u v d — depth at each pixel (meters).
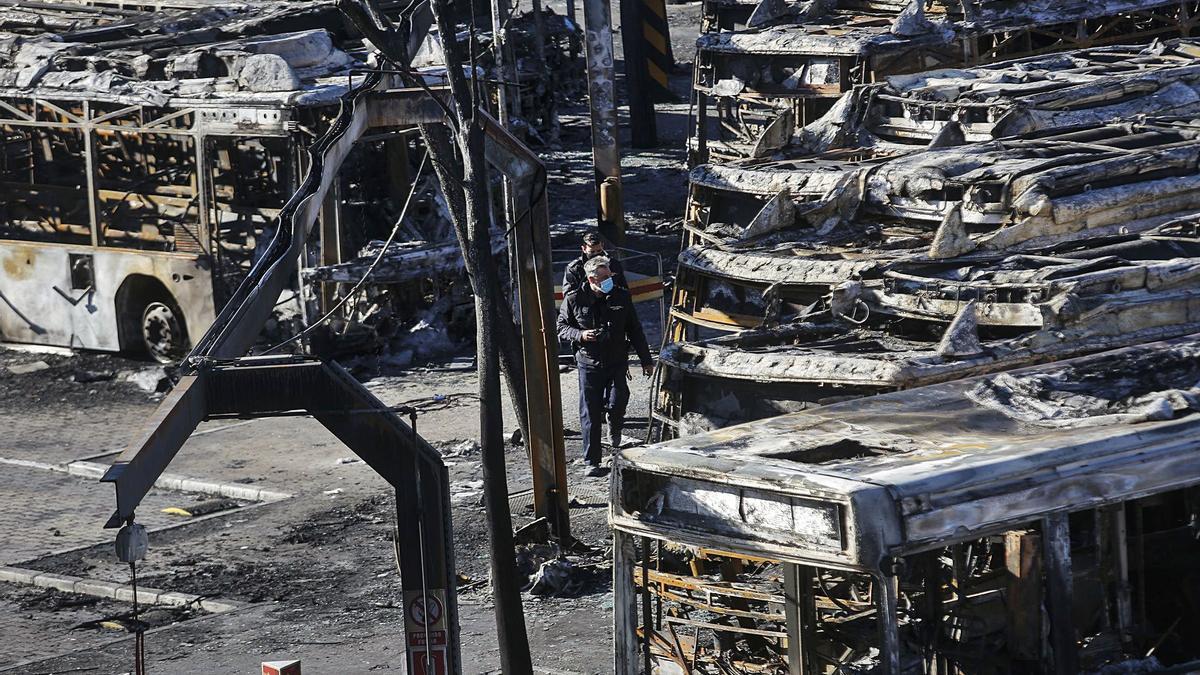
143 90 68.81
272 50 69.75
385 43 37.91
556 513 44.91
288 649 39.19
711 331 47.31
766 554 24.16
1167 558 26.59
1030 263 36.56
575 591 42.28
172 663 38.62
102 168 77.44
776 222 44.97
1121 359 30.12
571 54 133.00
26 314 73.00
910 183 43.09
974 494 23.55
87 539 49.50
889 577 22.84
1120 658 25.36
